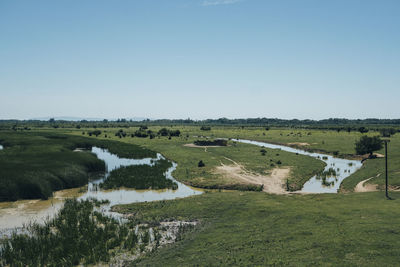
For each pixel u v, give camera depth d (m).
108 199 38.00
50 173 43.47
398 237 19.81
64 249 21.75
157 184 45.34
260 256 19.28
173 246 22.86
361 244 19.27
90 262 20.58
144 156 76.81
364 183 43.12
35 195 37.62
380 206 28.11
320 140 108.69
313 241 20.62
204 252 20.92
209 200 34.97
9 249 21.45
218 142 98.12
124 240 24.31
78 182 45.06
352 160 70.50
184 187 45.12
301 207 30.16
